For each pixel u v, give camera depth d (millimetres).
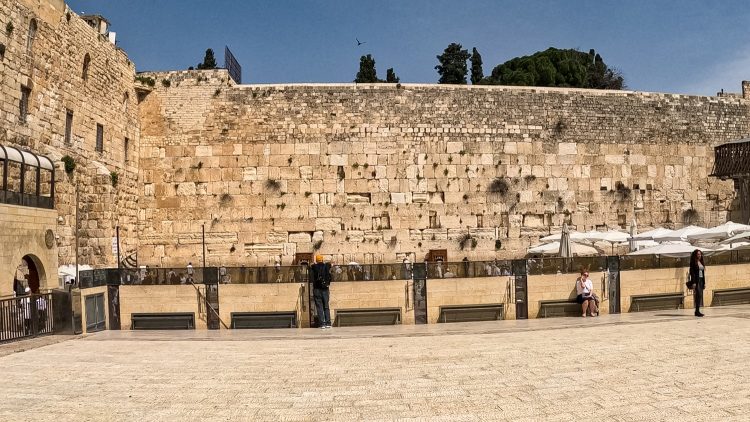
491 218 41344
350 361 14625
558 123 43062
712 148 45844
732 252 24984
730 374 12469
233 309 21031
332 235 39906
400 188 40594
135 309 21219
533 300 21891
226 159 40031
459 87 41938
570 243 35625
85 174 32750
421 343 16922
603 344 16031
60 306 19656
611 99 44281
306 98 40594
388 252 40125
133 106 39562
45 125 29062
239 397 11508
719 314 21500
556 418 9867
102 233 32969
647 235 37688
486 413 10211
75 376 13477
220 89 40406
